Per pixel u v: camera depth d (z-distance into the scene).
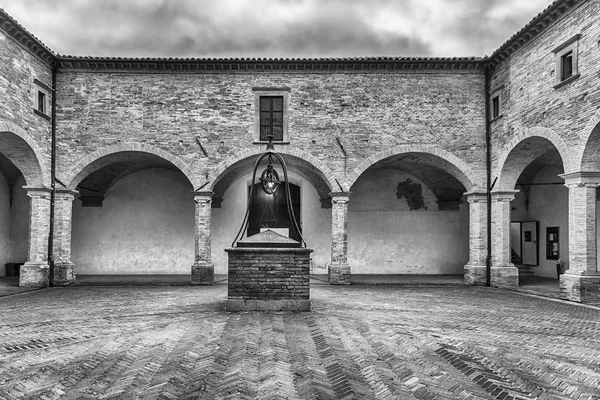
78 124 15.26
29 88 13.77
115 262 19.19
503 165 14.81
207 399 4.52
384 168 19.94
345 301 11.27
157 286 14.88
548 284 15.45
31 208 14.57
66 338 7.12
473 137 15.70
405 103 15.73
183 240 19.38
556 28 12.25
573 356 6.27
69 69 15.29
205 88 15.55
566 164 11.84
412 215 20.09
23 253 19.23
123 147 15.29
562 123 11.99
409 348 6.53
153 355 6.08
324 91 15.69
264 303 9.19
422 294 12.95
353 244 19.91
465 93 15.77
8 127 12.62
